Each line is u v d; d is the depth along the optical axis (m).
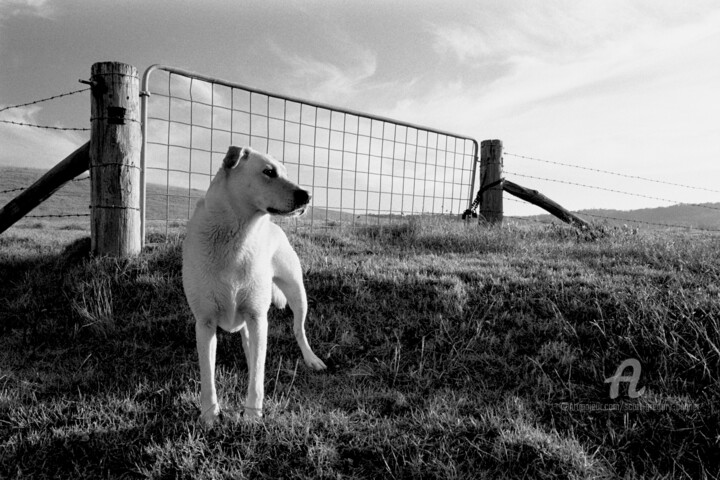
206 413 1.81
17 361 2.45
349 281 3.14
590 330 2.53
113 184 3.27
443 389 2.17
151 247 3.59
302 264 3.42
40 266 3.41
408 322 2.72
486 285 3.08
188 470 1.57
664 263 3.61
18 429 1.83
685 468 1.69
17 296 3.08
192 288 1.83
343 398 2.09
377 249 4.27
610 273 3.43
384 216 5.45
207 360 1.85
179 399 2.04
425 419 1.88
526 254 4.14
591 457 1.67
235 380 2.19
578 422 1.92
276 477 1.57
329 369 2.39
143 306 2.93
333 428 1.79
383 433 1.79
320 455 1.62
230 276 1.81
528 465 1.61
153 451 1.65
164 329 2.71
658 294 2.80
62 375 2.29
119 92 3.25
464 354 2.42
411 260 3.77
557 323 2.60
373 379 2.28
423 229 4.84
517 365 2.35
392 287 3.07
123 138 3.28
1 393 2.08
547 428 1.89
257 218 1.84
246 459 1.62
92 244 3.36
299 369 2.38
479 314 2.75
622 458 1.73
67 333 2.71
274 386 2.21
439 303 2.87
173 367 2.37
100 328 2.71
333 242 4.51
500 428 1.78
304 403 2.04
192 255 1.82
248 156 1.83
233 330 1.95
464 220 5.71
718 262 3.49
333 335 2.68
